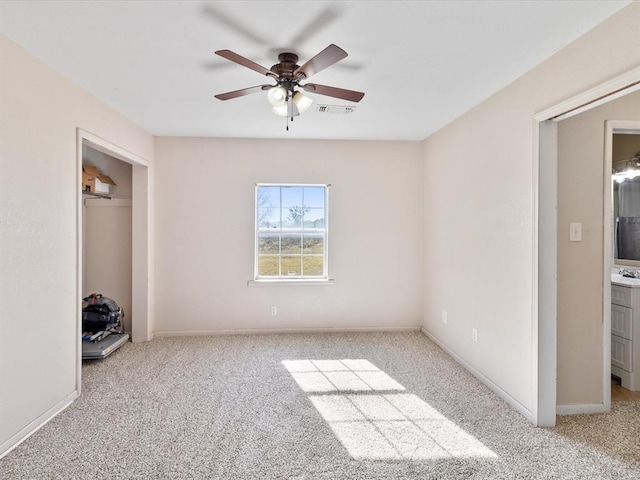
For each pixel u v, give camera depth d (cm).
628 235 342
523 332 237
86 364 322
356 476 176
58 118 236
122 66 230
